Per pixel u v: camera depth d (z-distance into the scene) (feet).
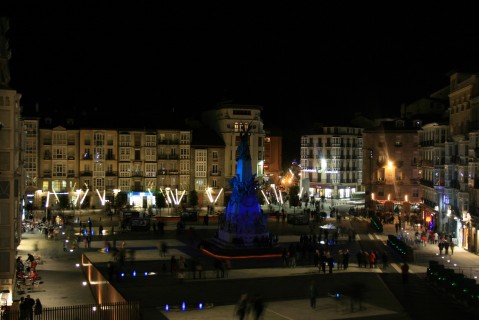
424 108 447.42
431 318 121.19
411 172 434.30
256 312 113.19
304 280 167.02
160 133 431.84
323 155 519.60
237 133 451.94
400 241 228.63
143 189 425.69
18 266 167.53
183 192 412.16
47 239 253.03
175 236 271.28
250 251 216.74
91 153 412.16
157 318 120.26
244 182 229.66
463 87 264.52
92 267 156.04
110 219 340.18
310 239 232.53
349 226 319.27
